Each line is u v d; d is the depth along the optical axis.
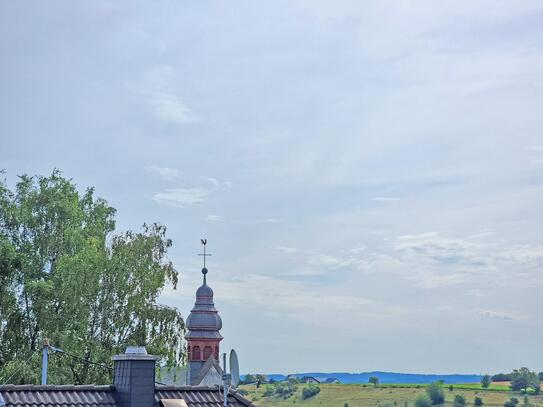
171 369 67.44
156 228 71.94
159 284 67.94
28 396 27.84
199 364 102.44
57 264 65.44
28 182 71.50
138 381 28.34
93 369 62.38
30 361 60.84
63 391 28.66
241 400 30.95
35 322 65.38
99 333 65.19
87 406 28.14
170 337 67.25
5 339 64.62
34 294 65.56
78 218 71.06
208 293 104.94
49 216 69.00
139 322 66.50
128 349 29.42
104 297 65.62
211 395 31.02
